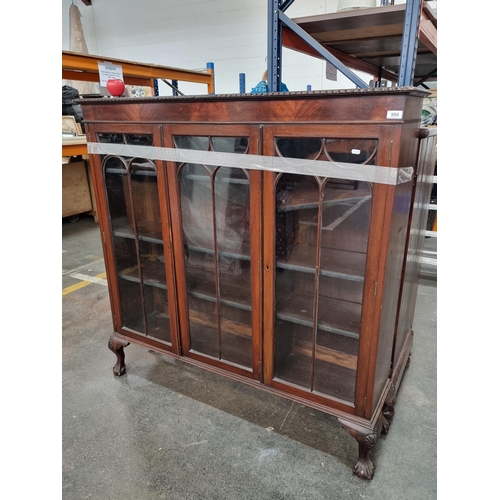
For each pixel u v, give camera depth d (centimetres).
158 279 161
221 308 147
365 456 126
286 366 140
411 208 125
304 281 137
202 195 137
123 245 165
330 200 111
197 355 154
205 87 485
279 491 124
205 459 137
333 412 127
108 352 204
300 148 109
